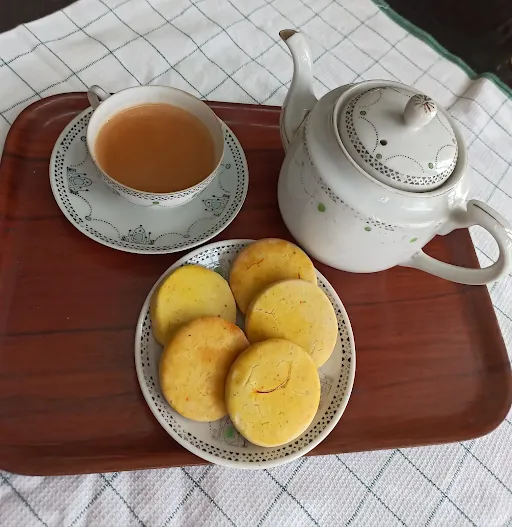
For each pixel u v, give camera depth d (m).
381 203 0.52
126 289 0.62
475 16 1.08
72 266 0.63
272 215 0.71
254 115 0.78
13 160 0.67
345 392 0.59
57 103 0.72
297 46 0.61
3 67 0.78
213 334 0.56
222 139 0.65
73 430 0.54
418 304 0.70
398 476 0.61
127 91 0.65
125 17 0.88
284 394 0.54
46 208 0.65
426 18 1.07
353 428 0.61
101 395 0.56
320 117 0.56
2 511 0.52
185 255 0.64
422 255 0.62
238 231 0.70
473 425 0.64
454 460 0.63
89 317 0.60
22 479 0.54
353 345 0.62
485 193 0.87
